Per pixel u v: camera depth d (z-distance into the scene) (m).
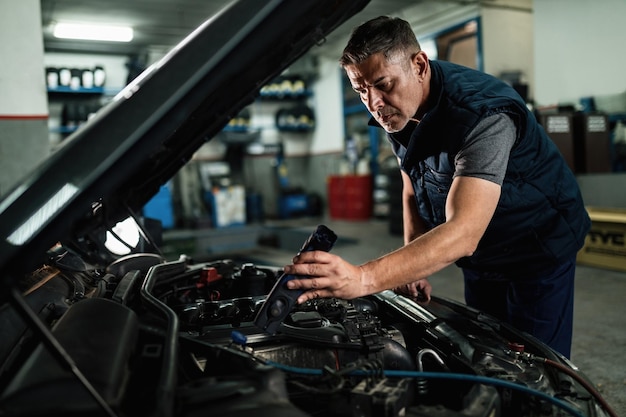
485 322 1.28
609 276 4.03
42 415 0.60
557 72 6.09
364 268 0.91
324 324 1.08
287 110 10.65
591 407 0.85
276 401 0.68
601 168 5.02
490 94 1.10
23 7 4.69
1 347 0.89
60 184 0.62
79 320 0.80
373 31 1.04
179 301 1.47
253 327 1.08
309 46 1.29
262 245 7.77
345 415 0.78
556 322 1.46
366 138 9.77
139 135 0.66
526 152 1.23
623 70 5.39
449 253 0.94
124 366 0.72
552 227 1.38
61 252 1.44
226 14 0.71
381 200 9.01
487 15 7.38
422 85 1.15
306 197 10.74
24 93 4.74
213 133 1.59
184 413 0.65
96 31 8.02
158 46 9.12
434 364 1.03
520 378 0.91
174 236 7.49
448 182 1.25
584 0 5.68
